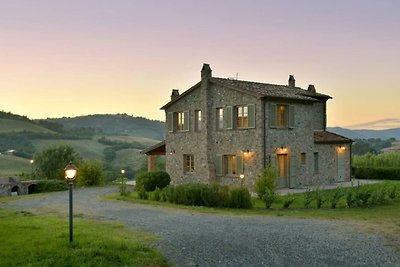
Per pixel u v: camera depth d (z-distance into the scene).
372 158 39.62
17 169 76.25
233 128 26.94
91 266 8.79
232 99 27.05
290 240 11.52
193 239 11.62
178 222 14.48
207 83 28.66
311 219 15.17
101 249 9.77
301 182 27.47
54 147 54.16
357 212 17.11
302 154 27.89
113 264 8.98
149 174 27.19
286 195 22.62
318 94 32.06
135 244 10.61
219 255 10.09
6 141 109.06
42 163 52.62
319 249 10.59
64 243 10.23
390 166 37.47
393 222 14.44
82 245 10.14
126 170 87.00
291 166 26.72
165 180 27.42
